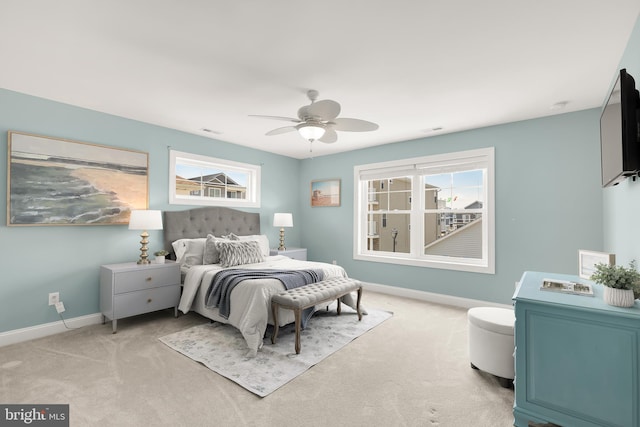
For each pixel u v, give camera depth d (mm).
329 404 1917
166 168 3969
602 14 1742
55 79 2609
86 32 1942
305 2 1656
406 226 5625
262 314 2699
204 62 2320
